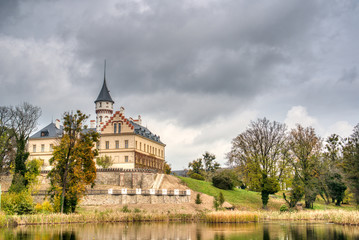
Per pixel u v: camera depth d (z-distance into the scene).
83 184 56.59
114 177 77.81
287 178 70.06
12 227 45.72
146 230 44.41
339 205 80.56
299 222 55.53
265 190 69.94
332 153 89.50
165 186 78.94
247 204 75.50
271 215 60.47
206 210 67.69
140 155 97.88
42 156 100.00
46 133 102.19
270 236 39.34
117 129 96.12
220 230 44.75
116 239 36.75
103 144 96.06
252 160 72.31
